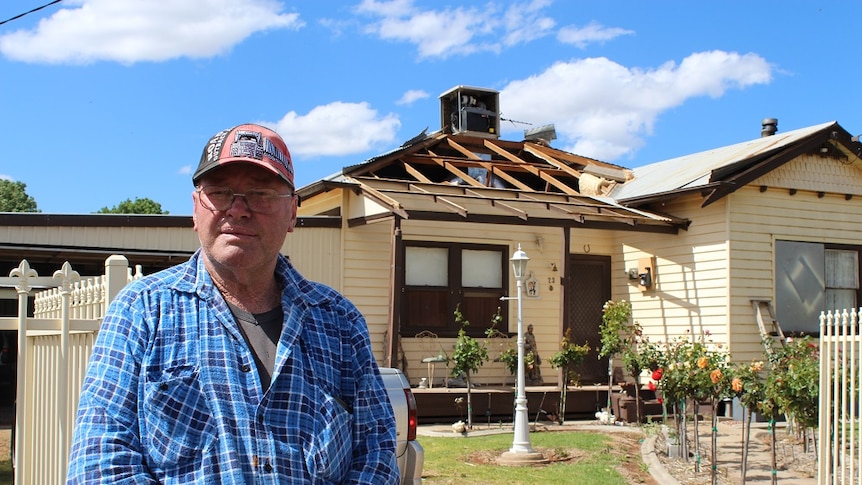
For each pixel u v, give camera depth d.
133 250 12.32
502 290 15.39
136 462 2.30
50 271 12.16
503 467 9.21
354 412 2.71
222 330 2.49
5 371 13.40
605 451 10.24
